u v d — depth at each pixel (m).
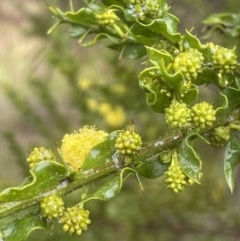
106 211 0.37
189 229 0.39
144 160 0.17
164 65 0.17
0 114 0.66
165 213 0.39
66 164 0.17
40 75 0.50
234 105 0.18
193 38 0.18
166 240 0.39
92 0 0.19
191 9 0.39
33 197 0.17
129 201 0.38
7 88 0.38
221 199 0.38
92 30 0.20
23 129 0.65
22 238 0.17
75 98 0.37
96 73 0.40
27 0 0.46
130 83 0.37
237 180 0.44
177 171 0.17
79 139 0.18
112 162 0.17
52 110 0.38
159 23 0.18
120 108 0.37
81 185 0.17
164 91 0.17
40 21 0.40
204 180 0.37
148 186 0.38
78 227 0.17
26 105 0.38
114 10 0.19
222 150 0.39
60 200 0.17
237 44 0.26
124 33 0.20
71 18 0.20
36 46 0.43
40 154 0.18
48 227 0.17
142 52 0.20
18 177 0.44
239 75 0.19
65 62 0.38
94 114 0.37
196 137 0.18
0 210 0.17
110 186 0.17
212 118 0.17
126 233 0.39
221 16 0.23
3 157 0.47
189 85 0.17
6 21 0.51
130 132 0.17
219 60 0.18
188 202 0.37
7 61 0.54
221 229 0.39
